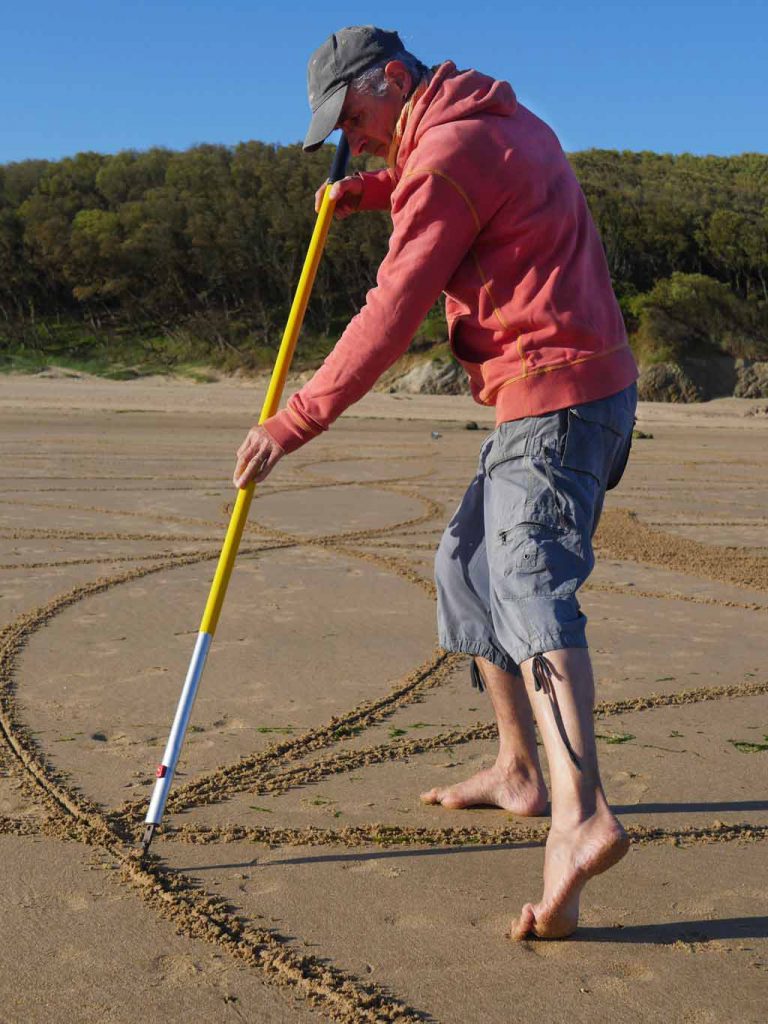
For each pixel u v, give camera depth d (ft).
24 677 13.53
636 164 258.78
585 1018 6.26
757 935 7.30
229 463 44.39
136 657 14.62
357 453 52.11
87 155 214.48
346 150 8.80
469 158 7.53
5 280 179.32
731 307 157.28
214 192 188.34
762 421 102.68
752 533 28.14
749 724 12.16
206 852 8.58
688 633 16.69
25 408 85.61
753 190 228.43
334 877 8.16
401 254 7.67
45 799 9.61
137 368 156.04
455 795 9.61
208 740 11.35
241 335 166.81
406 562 22.48
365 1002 6.38
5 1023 6.14
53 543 23.93
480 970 6.81
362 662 14.56
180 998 6.43
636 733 11.81
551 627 7.16
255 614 17.40
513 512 7.64
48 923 7.36
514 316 7.75
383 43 8.21
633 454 56.49
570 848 6.89
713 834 9.08
